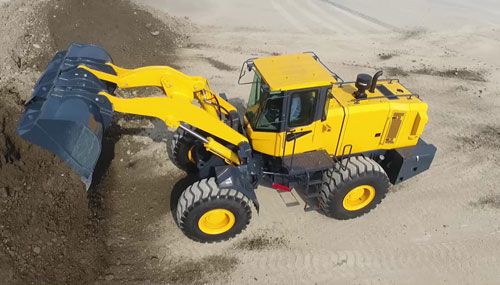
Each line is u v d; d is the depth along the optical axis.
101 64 7.04
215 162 7.84
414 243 7.78
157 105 6.60
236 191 7.05
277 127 7.17
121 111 6.46
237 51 13.56
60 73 6.52
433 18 16.61
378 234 7.93
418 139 8.54
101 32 12.80
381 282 7.10
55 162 7.59
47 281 6.51
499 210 8.52
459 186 9.07
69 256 6.94
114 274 6.96
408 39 15.00
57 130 5.83
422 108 7.95
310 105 7.07
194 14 15.62
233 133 7.29
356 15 16.56
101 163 9.01
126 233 7.70
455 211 8.47
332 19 16.14
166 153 9.49
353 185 7.60
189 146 8.65
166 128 10.22
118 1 14.34
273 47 13.94
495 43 14.94
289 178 7.89
